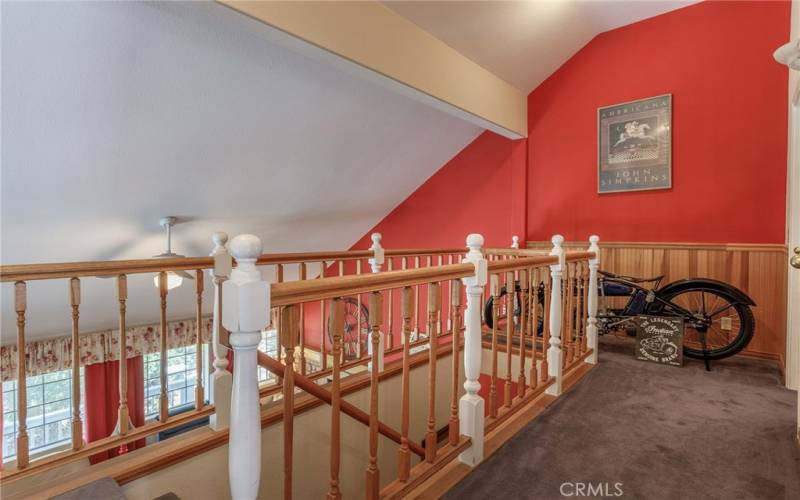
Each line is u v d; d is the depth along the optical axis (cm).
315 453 255
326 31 234
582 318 305
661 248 359
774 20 313
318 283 113
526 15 326
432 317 157
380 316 136
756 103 320
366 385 292
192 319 586
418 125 407
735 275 327
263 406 237
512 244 433
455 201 497
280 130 329
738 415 216
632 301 322
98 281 409
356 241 600
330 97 321
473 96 356
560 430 200
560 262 242
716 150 336
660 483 159
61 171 273
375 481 137
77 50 210
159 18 214
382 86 303
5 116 222
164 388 199
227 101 282
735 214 329
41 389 491
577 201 409
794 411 221
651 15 362
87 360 508
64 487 161
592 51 397
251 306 98
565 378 270
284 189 405
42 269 164
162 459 183
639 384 260
